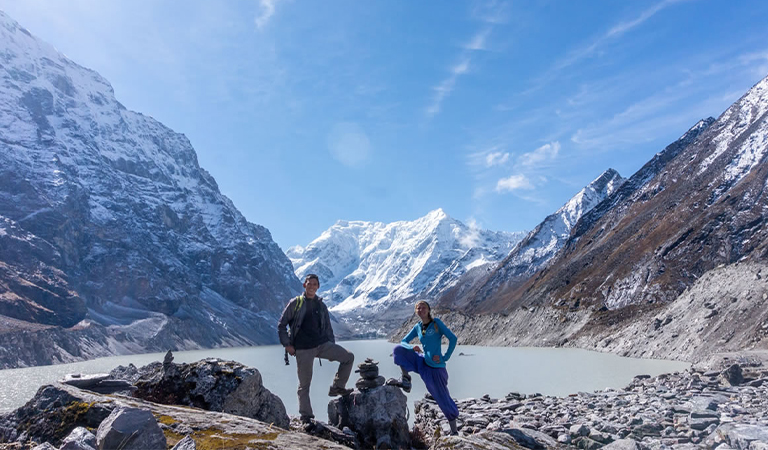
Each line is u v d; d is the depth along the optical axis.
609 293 108.25
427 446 11.71
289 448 6.75
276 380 45.25
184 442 5.79
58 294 171.38
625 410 15.93
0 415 7.75
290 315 10.26
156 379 10.79
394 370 51.50
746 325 46.34
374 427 10.83
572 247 183.00
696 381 22.98
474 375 45.12
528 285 190.62
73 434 5.88
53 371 87.56
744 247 86.31
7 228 192.88
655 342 61.81
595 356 66.88
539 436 11.41
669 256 101.38
